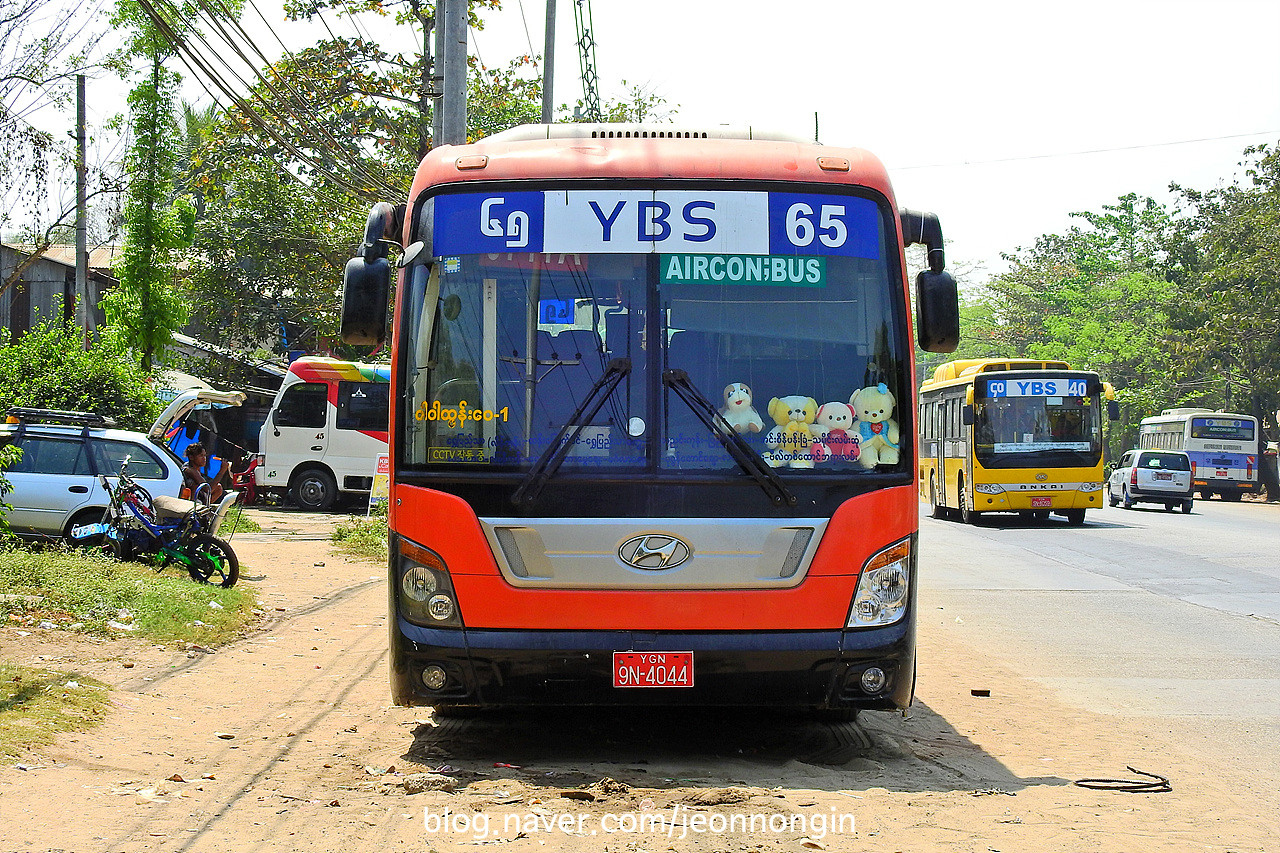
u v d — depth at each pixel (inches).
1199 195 2129.7
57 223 545.0
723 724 295.9
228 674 339.0
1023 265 2950.3
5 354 786.2
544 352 243.3
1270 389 1892.2
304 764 243.6
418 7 1058.7
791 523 237.1
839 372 245.4
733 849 190.2
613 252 247.0
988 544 866.1
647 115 1224.2
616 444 238.7
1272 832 215.2
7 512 527.2
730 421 240.7
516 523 236.1
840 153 258.8
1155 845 203.0
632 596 234.5
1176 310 2068.2
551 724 290.7
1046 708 329.4
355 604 497.7
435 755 255.8
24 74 501.4
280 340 1289.4
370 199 723.4
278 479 1043.3
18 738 239.6
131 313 897.5
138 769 231.3
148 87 868.0
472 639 234.7
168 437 645.3
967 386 1062.4
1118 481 1517.0
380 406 1046.4
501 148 256.2
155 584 422.9
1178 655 419.5
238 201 1233.4
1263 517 1284.4
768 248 248.7
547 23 877.8
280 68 995.9
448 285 247.4
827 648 235.1
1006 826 210.2
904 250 255.3
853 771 251.1
